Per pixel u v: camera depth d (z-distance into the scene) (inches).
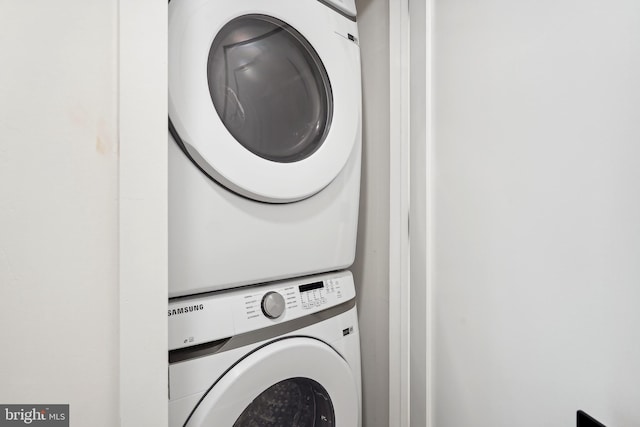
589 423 24.0
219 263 29.4
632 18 23.8
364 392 49.4
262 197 31.4
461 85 36.9
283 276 34.7
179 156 26.9
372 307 48.1
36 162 18.2
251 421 33.5
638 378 23.9
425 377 40.6
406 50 42.8
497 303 33.6
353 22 43.1
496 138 33.5
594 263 26.3
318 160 36.1
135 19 20.4
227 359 29.3
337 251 40.0
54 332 18.6
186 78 26.8
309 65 38.3
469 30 36.0
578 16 27.0
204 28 28.1
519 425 31.8
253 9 31.8
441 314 39.5
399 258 43.6
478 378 35.6
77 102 19.1
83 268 19.3
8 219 17.7
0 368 17.6
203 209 28.2
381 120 46.8
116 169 20.1
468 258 36.4
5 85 17.6
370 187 48.3
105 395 19.8
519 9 31.4
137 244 20.4
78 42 19.1
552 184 29.0
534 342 30.5
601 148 25.7
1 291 17.5
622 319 24.7
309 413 38.8
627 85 24.1
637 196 23.8
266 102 33.9
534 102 30.2
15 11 17.8
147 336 20.7
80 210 19.2
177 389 26.5
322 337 37.3
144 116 20.6
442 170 39.1
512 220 32.1
